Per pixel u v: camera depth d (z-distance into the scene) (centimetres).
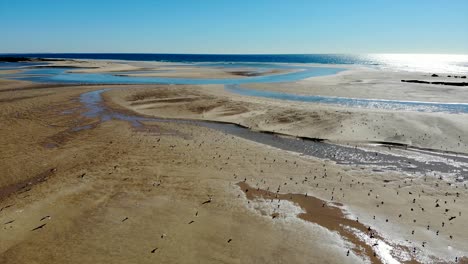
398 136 2336
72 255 1122
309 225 1312
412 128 2430
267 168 1864
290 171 1825
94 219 1334
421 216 1373
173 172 1798
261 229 1281
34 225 1289
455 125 2414
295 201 1502
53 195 1527
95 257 1112
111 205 1445
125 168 1847
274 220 1345
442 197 1530
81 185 1633
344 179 1723
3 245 1166
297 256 1128
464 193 1566
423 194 1559
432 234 1252
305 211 1419
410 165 1909
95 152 2098
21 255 1119
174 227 1285
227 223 1318
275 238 1226
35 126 2695
